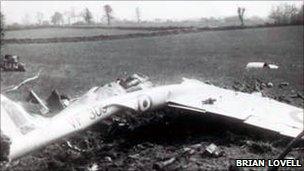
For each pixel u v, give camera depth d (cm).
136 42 4016
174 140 898
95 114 815
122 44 3844
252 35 4284
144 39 4294
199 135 931
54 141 726
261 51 3027
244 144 864
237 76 1923
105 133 920
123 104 877
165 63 2495
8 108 693
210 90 1095
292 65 2280
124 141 884
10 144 639
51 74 2041
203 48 3362
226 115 907
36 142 686
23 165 700
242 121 891
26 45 3725
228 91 1113
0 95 711
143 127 975
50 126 722
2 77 1914
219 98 1031
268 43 3538
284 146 852
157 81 1830
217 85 1656
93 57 2878
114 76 1988
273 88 1606
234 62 2480
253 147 833
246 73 2014
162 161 763
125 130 946
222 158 785
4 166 635
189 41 3984
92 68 2297
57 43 3972
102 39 4281
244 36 4225
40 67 2333
